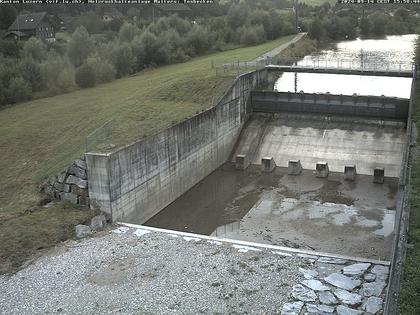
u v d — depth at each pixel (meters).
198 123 41.28
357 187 40.44
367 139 46.12
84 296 22.72
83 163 30.91
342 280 23.25
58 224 29.09
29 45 66.75
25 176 35.81
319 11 123.00
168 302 21.98
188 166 40.50
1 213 30.20
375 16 110.38
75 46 70.88
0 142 42.00
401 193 26.78
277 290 22.58
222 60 66.00
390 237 31.83
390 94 58.19
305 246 30.98
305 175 43.56
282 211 36.53
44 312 21.59
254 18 93.81
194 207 37.84
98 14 118.62
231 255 26.09
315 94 48.31
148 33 75.56
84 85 62.81
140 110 44.16
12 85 55.53
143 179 34.25
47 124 45.34
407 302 18.23
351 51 83.06
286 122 50.56
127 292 22.94
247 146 48.59
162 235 28.94
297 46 81.25
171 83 50.91
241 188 41.38
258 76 53.62
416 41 92.56
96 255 26.52
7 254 25.98
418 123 37.84
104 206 31.05
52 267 25.31
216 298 22.12
